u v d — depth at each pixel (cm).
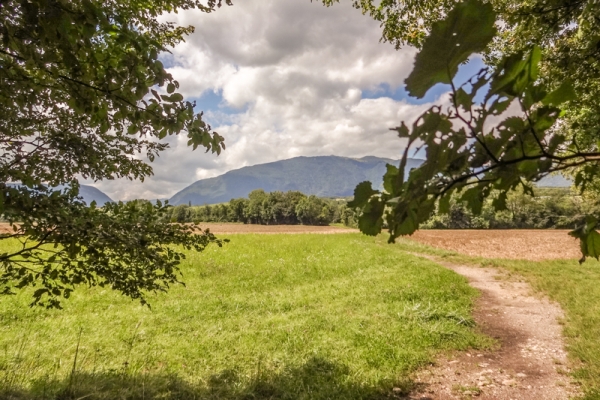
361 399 490
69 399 437
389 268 1568
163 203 391
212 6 370
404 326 772
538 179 75
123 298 997
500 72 63
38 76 293
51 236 310
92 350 634
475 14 53
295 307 988
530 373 570
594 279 1312
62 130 370
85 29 201
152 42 260
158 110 281
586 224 98
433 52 57
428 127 60
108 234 320
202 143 299
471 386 530
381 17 513
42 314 834
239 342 693
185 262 1538
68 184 385
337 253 2048
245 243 2409
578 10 160
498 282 1329
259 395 505
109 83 262
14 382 467
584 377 536
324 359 605
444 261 1950
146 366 588
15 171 313
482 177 73
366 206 71
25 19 186
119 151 418
